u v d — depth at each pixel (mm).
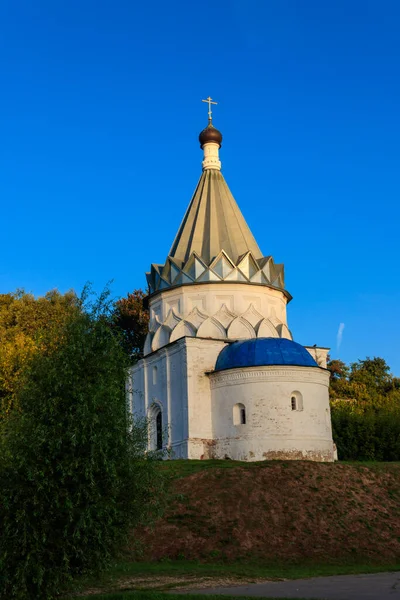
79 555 18281
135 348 71812
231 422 41469
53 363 19812
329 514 31922
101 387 19625
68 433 18594
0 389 45344
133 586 22891
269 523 30875
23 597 17531
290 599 18438
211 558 28031
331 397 76312
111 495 19141
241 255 48375
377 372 85062
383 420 52406
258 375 41219
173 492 32031
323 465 36938
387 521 31922
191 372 43312
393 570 26203
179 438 43375
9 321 59625
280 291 49531
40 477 18188
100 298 21562
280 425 40375
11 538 17781
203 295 47125
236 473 35125
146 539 29484
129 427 21359
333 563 27844
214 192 51750
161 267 50469
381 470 37406
